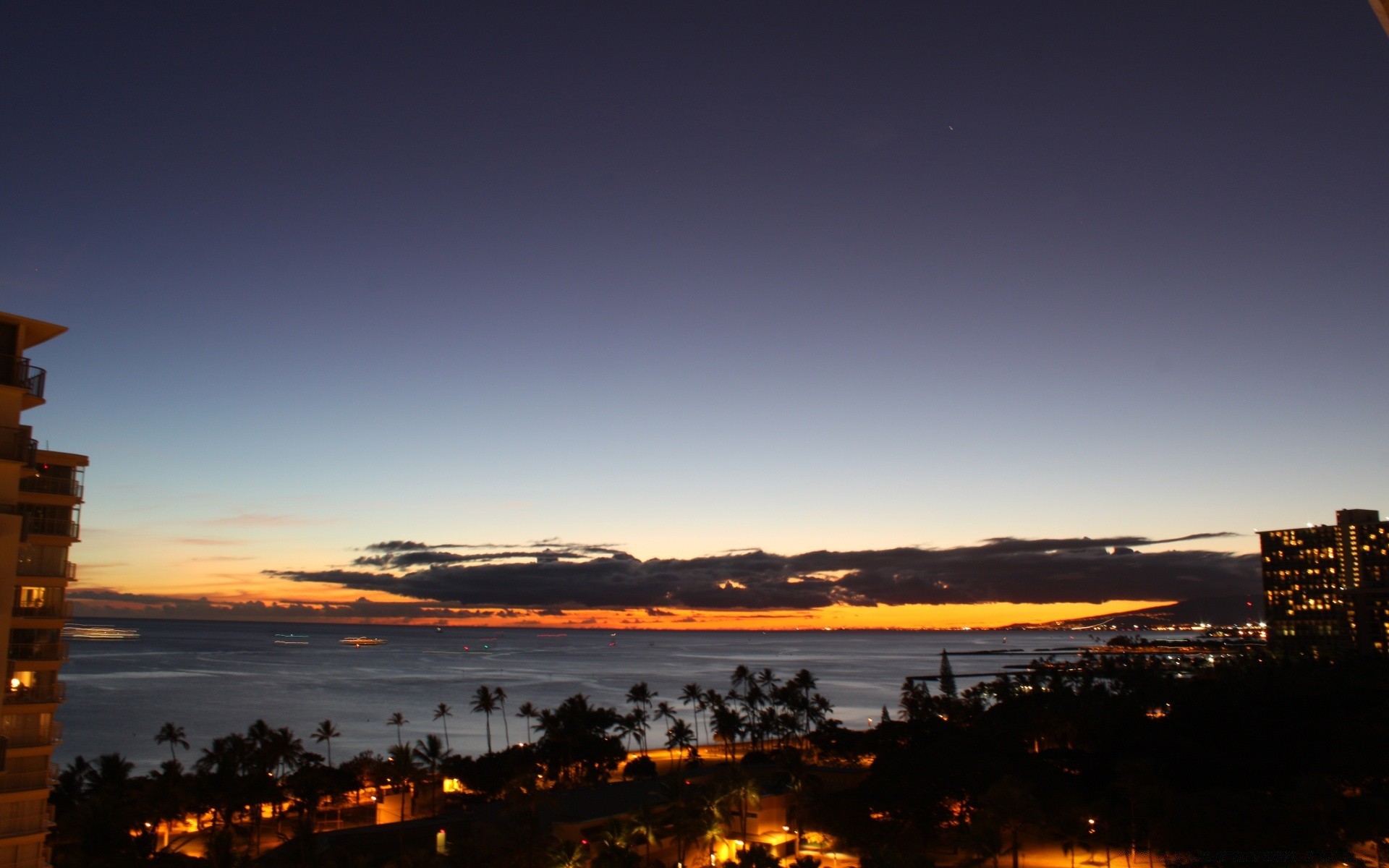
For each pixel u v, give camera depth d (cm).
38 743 6012
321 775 13862
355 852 9988
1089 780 13500
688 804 10462
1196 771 12788
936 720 16250
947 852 11462
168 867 10000
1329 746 12825
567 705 19150
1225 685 16100
